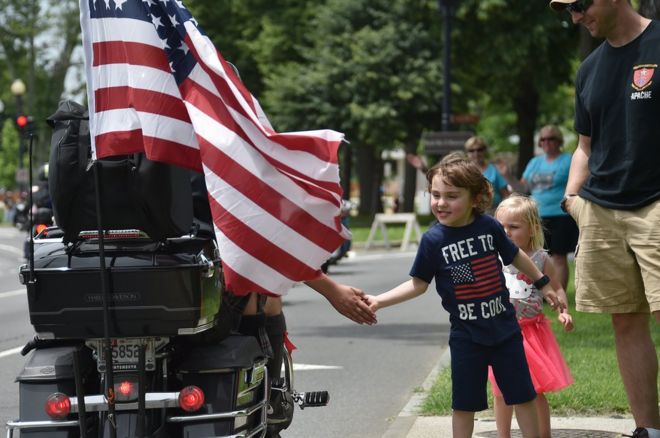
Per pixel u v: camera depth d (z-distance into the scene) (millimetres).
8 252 53062
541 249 9508
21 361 16172
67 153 7242
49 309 7285
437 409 11641
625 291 9297
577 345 15078
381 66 62844
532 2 57656
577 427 10594
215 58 7367
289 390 9125
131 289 7219
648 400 9445
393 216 48875
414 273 8555
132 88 7301
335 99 64500
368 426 11523
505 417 9492
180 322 7254
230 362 7637
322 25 65500
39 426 7344
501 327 8484
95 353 7574
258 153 7387
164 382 7637
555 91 61469
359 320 8250
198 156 7414
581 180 9703
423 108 62938
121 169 7164
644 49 8938
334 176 7523
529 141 66688
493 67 59750
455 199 8398
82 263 7254
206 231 8109
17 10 106438
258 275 7410
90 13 7391
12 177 128250
